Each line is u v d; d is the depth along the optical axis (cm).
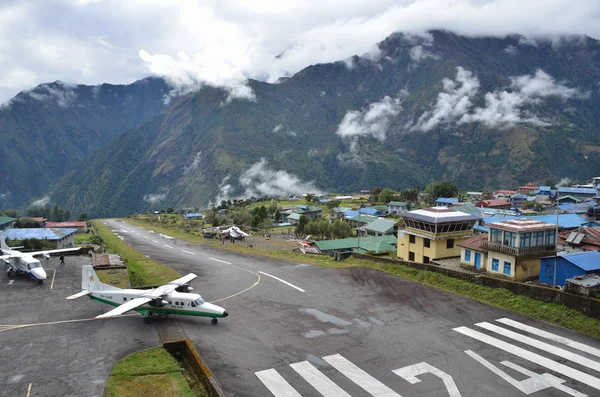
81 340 2834
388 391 2180
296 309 3528
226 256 6656
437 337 2864
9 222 11019
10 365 2467
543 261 4262
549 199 16025
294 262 5744
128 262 5994
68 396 2131
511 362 2473
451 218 5622
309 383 2266
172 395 2136
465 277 4000
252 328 3088
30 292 3959
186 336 2930
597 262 4009
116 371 2369
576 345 2686
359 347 2723
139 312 3250
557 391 2155
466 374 2347
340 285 4278
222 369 2431
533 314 3219
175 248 8225
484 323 3102
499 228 4531
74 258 5578
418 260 6000
